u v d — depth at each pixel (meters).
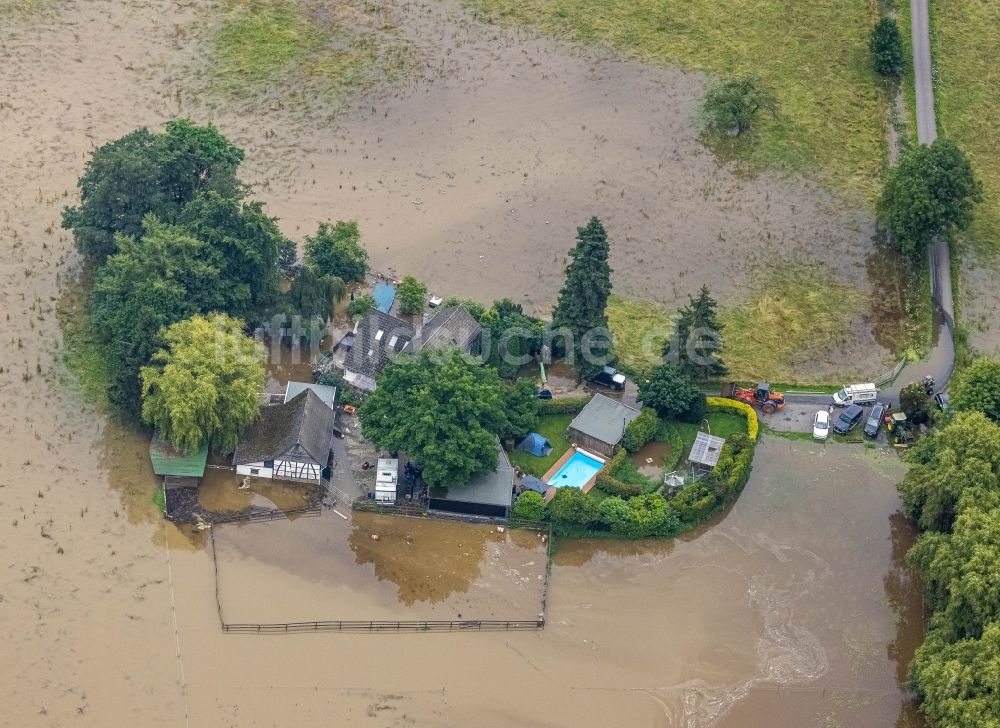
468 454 125.88
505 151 178.75
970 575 110.31
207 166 149.62
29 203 160.12
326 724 109.62
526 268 161.00
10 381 137.00
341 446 135.00
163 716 109.06
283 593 120.50
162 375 128.50
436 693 113.19
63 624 115.12
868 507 134.75
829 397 147.12
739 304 159.00
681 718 113.44
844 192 176.38
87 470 129.38
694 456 135.50
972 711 102.69
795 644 121.06
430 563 124.88
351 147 177.00
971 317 159.25
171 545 123.62
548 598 123.12
